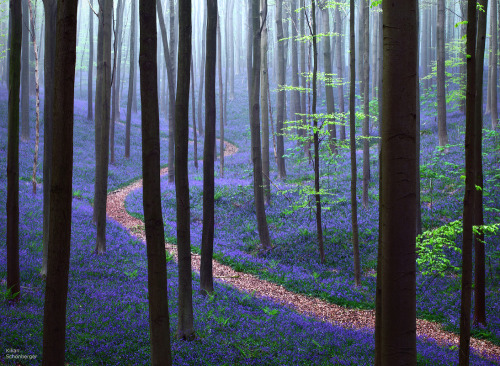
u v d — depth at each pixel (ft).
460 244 56.29
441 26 85.61
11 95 30.86
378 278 18.11
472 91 22.22
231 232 70.64
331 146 91.30
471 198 22.59
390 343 13.07
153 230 19.17
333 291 47.73
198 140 159.63
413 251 13.08
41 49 201.77
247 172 108.27
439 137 88.22
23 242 49.80
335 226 65.87
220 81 107.14
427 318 42.16
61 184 16.26
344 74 203.62
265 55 73.92
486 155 78.64
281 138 94.38
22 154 100.37
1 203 64.49
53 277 16.33
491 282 48.01
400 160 12.91
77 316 29.91
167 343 19.52
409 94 12.87
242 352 27.30
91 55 149.59
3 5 184.24
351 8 44.80
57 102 16.20
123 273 44.57
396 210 12.97
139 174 112.88
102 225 52.42
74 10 16.16
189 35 30.78
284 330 33.30
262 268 55.06
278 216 74.33
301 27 100.22
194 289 43.29
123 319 30.17
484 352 34.27
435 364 28.50
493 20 101.50
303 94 108.27
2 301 30.48
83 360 23.35
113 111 117.91
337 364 26.76
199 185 94.27
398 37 12.81
